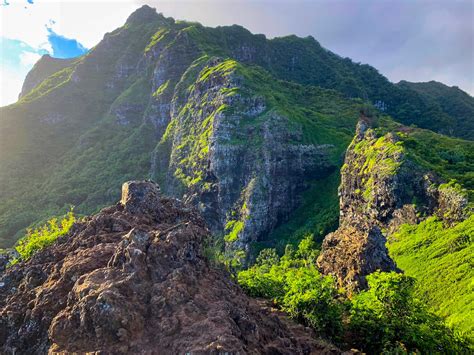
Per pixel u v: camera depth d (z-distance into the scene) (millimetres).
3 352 25406
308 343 33438
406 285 43219
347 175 132250
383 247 63062
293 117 183625
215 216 172875
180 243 30438
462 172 109250
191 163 190000
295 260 108062
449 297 68062
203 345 21219
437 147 142875
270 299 50625
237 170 169375
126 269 26953
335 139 185000
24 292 29453
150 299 25469
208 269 32500
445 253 81250
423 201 100625
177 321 23500
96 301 23625
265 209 156750
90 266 28484
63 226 43750
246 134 173875
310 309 40969
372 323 40469
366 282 57094
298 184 169625
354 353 37562
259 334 28219
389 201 106375
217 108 187250
